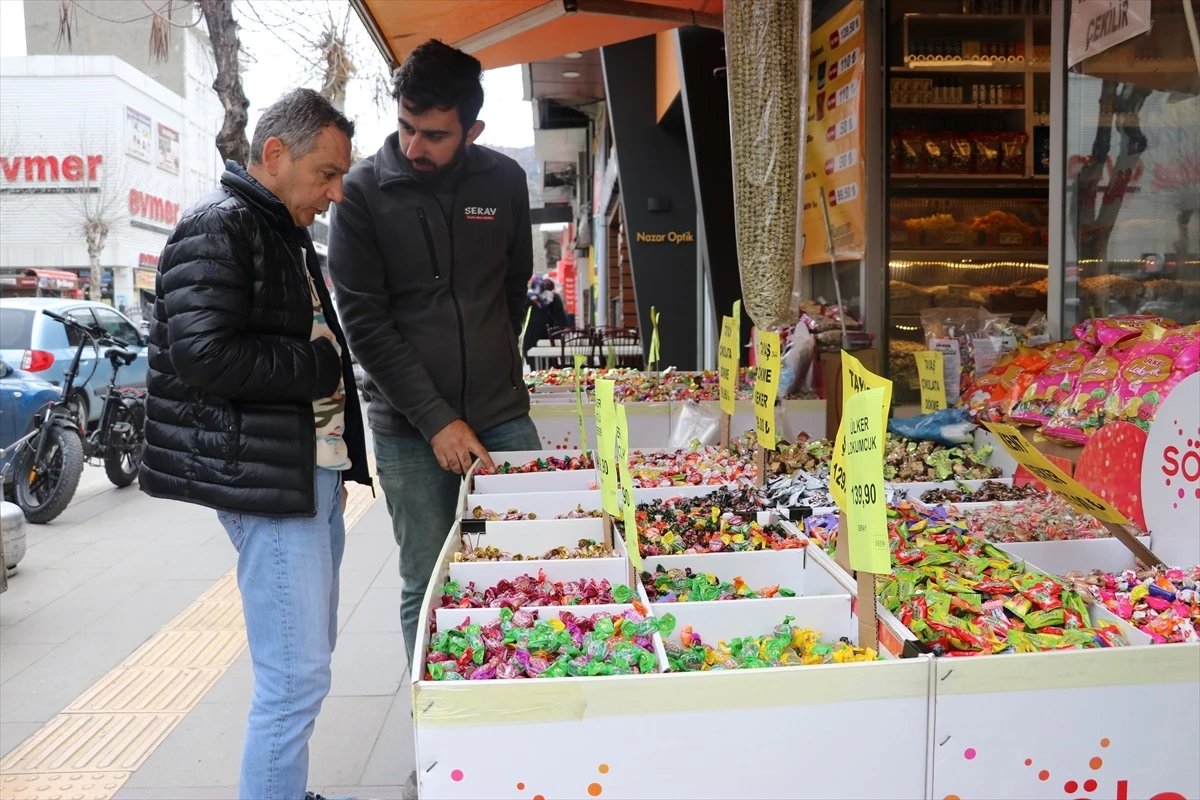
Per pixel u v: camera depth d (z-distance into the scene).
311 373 2.06
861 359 4.75
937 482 2.99
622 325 14.95
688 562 2.11
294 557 2.10
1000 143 5.64
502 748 1.30
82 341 6.98
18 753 3.02
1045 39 5.62
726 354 3.39
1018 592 1.81
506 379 3.12
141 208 35.28
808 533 2.36
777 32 3.59
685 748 1.32
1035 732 1.37
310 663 2.11
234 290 1.96
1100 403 2.70
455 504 3.02
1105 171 3.59
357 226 2.80
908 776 1.36
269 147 2.06
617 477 2.06
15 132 32.44
